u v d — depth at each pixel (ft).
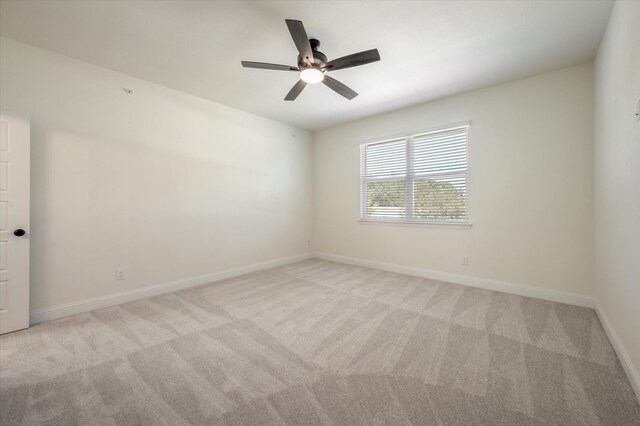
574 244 9.40
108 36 7.66
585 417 4.50
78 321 8.27
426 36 7.68
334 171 16.72
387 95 11.79
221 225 12.89
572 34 7.59
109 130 9.55
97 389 5.22
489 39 7.82
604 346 6.64
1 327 7.36
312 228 17.92
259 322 8.14
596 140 8.57
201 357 6.31
